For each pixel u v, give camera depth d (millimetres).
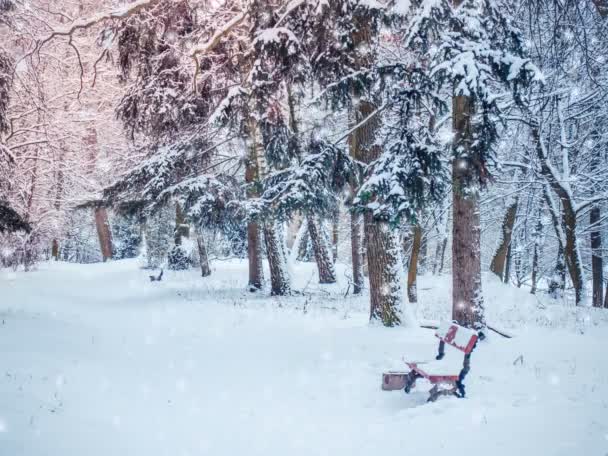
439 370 7039
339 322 13430
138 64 16812
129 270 28656
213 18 16922
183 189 18859
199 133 18875
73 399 6766
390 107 11422
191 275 26391
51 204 30594
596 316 15867
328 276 23844
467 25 9344
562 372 7906
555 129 20703
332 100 11977
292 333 12258
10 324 10930
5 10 14852
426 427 5668
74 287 24094
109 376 8258
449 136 11297
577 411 5598
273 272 20188
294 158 15617
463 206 10828
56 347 9570
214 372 9172
